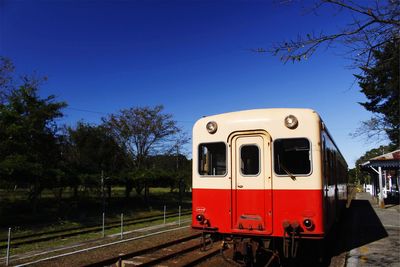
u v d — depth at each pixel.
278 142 8.12
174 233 15.39
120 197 35.12
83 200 29.91
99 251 11.54
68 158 30.55
